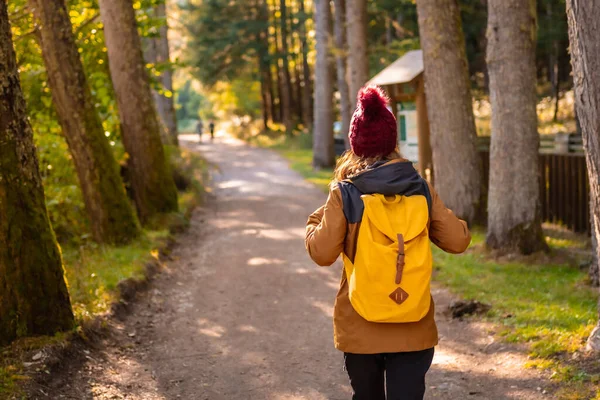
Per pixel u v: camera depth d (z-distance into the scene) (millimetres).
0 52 5145
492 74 9344
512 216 9336
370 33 30953
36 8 9992
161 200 13055
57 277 5520
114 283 7496
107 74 13695
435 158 11906
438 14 11453
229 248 11164
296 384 5082
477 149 11789
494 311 6500
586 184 10984
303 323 6734
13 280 5254
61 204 11148
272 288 8297
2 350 5035
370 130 2951
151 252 9781
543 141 13789
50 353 5027
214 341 6199
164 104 29969
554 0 23172
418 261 2801
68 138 10273
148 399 4781
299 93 50312
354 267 2857
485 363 5215
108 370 5293
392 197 2889
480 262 9031
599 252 4668
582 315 6059
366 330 2893
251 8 45188
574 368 4664
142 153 13008
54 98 10297
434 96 11680
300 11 41750
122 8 12984
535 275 8211
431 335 2936
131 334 6336
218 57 44656
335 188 2914
